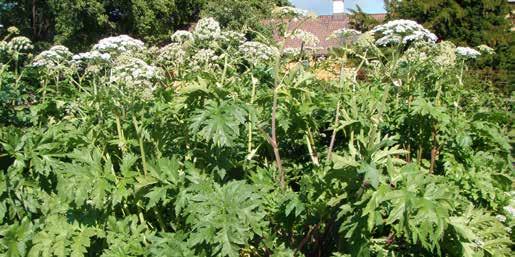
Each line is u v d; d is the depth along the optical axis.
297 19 4.54
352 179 3.48
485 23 22.28
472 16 22.64
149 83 4.38
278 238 4.16
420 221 3.12
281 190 4.22
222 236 3.25
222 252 3.22
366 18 24.31
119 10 34.22
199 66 5.70
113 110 4.17
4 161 4.16
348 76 5.65
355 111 4.70
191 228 3.64
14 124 6.47
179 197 3.55
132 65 4.30
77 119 4.96
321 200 3.79
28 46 8.05
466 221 4.01
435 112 4.80
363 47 5.81
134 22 34.50
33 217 3.98
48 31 36.69
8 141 3.69
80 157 3.67
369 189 3.30
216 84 4.09
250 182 4.42
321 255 4.20
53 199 3.88
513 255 4.73
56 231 3.65
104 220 3.81
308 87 5.72
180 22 38.75
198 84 4.03
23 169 3.93
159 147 4.24
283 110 4.71
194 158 4.12
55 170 3.69
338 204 3.78
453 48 6.33
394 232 3.98
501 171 5.39
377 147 3.46
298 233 4.24
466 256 3.62
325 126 5.60
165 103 4.46
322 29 31.47
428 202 3.07
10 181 3.62
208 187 3.54
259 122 4.71
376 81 6.29
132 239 3.70
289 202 3.85
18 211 3.72
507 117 5.34
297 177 4.61
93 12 32.06
